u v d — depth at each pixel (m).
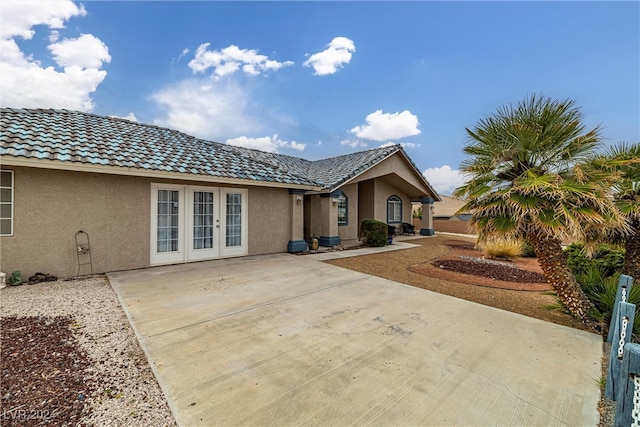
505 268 10.12
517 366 3.77
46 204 7.58
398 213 22.31
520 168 5.39
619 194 5.64
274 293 6.74
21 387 3.09
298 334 4.62
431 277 8.68
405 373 3.56
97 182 8.30
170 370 3.55
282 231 12.63
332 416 2.81
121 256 8.71
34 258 7.44
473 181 5.65
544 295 7.00
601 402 3.09
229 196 11.03
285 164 18.78
